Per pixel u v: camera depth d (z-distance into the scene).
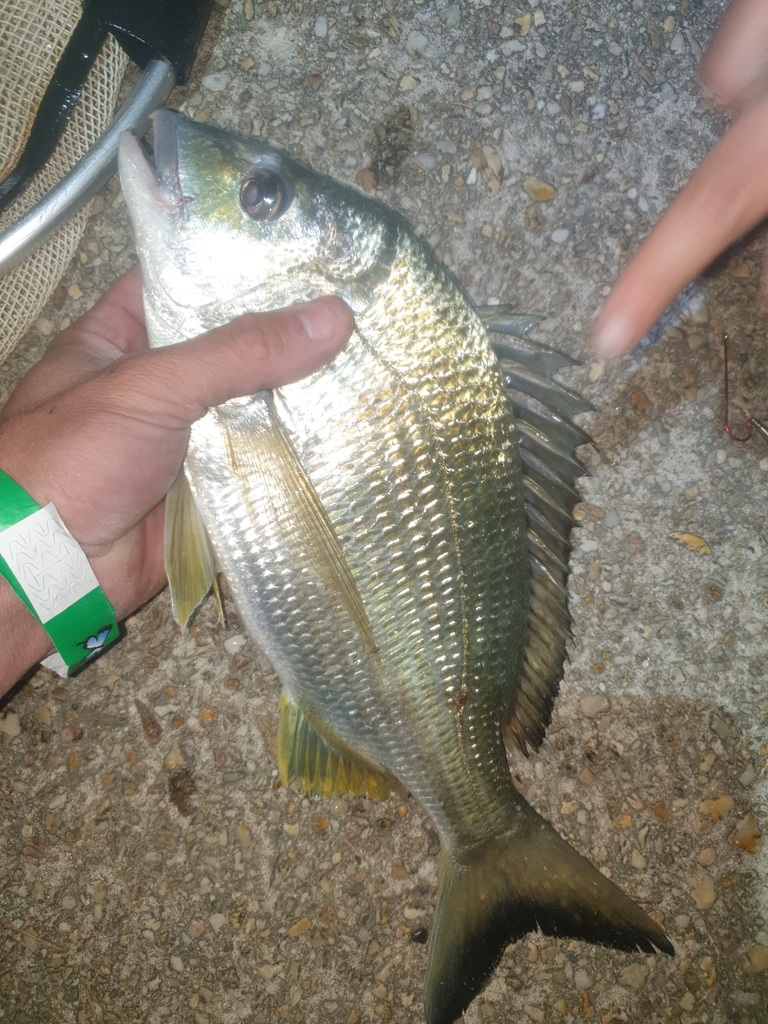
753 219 0.21
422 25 0.37
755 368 0.38
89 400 0.27
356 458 0.27
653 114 0.37
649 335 0.38
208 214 0.26
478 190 0.37
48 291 0.36
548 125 0.37
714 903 0.37
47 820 0.37
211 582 0.30
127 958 0.36
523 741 0.32
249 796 0.37
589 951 0.37
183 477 0.29
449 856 0.32
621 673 0.38
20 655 0.32
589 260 0.37
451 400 0.27
